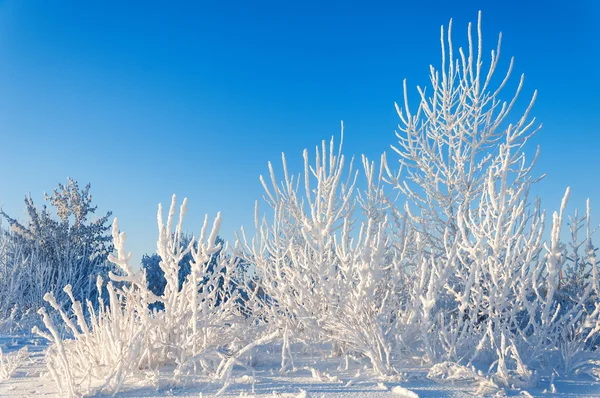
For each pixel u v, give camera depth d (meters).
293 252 4.55
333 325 4.14
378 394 3.08
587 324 4.19
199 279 3.85
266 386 3.29
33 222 13.41
